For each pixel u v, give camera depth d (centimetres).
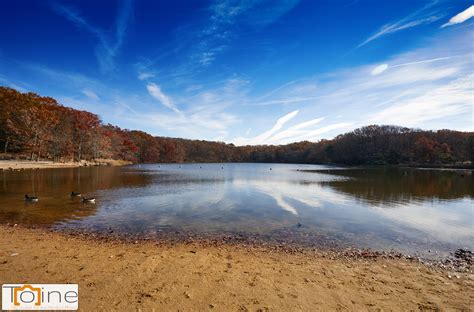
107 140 9862
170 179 4172
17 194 2278
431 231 1362
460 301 640
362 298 636
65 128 7944
